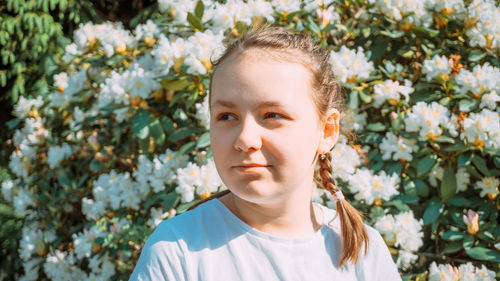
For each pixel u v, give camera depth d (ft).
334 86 3.14
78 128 9.31
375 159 7.13
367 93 7.38
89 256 7.80
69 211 9.04
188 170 6.38
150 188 7.34
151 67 7.73
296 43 2.85
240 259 2.80
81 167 9.09
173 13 7.79
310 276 2.90
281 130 2.56
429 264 7.16
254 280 2.78
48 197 9.42
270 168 2.56
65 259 8.57
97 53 8.93
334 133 3.06
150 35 8.30
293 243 2.89
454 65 7.26
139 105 7.23
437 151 6.89
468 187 7.36
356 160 6.66
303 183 2.94
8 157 14.12
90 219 8.26
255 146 2.51
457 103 7.34
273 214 2.89
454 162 6.99
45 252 9.18
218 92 2.63
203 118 6.79
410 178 7.06
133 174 7.41
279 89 2.56
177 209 6.44
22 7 15.53
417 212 7.24
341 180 6.84
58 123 9.96
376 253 3.28
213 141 2.67
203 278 2.72
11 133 14.69
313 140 2.73
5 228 11.20
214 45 6.76
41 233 9.20
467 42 8.13
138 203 7.56
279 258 2.83
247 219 2.92
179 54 6.77
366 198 6.41
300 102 2.64
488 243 6.70
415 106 6.75
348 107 7.13
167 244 2.77
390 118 7.38
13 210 10.97
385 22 8.05
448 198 6.83
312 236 2.99
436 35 8.13
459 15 8.15
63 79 9.28
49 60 15.10
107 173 8.45
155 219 6.93
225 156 2.60
